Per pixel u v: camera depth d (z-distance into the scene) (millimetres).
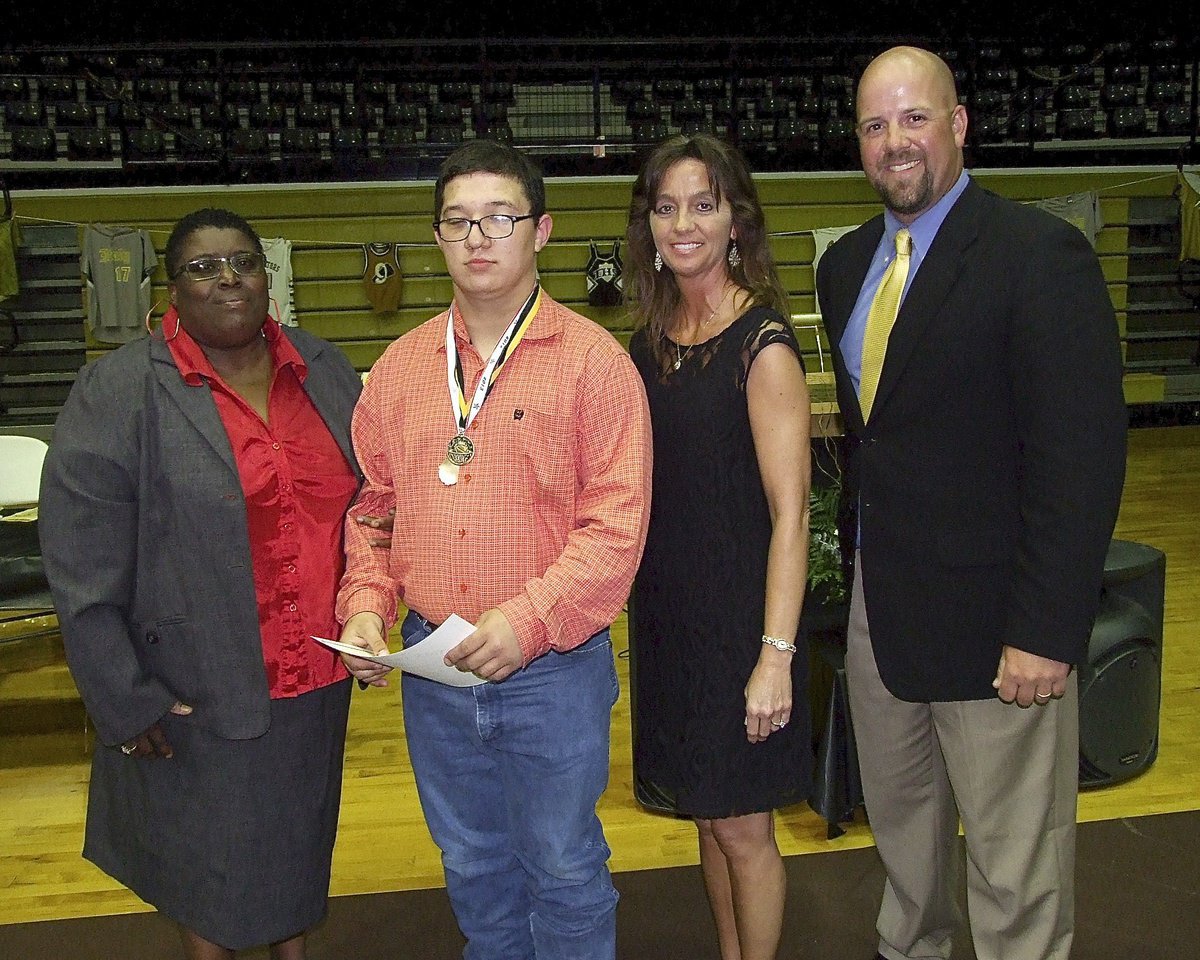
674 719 1882
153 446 1711
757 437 1760
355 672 1686
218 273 1683
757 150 9445
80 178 9039
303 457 1809
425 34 10430
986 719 1863
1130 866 2543
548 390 1620
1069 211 9539
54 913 2562
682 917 2447
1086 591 1681
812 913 2438
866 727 2051
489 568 1630
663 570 1864
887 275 1839
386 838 2898
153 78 10242
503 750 1713
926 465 1809
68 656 1704
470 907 1840
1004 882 1886
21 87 9977
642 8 10484
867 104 1769
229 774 1773
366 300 9289
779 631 1769
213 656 1720
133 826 1846
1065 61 10664
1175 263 10133
